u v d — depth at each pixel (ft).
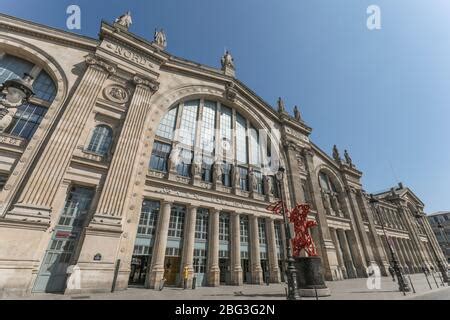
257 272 65.51
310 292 40.14
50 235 39.81
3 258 33.09
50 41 56.13
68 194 44.96
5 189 38.04
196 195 63.41
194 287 51.03
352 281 75.36
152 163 61.62
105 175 48.93
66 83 52.70
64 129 46.19
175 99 71.87
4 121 44.39
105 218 44.11
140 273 49.85
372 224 116.26
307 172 100.94
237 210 69.72
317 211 92.12
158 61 71.56
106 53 60.90
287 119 107.55
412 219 162.30
